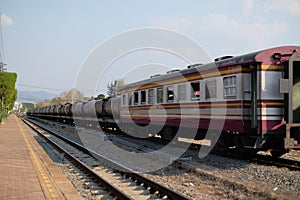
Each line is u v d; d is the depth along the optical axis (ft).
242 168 38.96
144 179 31.32
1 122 151.84
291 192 28.14
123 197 25.80
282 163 42.32
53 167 40.55
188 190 30.30
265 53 40.34
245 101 42.22
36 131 104.37
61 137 78.64
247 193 28.50
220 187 30.99
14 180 30.91
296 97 41.98
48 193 26.43
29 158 45.91
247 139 43.16
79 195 27.55
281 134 40.60
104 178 32.14
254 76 41.04
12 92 211.20
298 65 42.11
